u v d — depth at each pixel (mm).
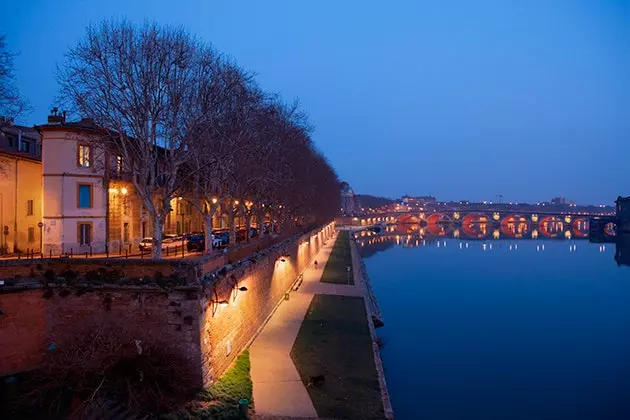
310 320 40375
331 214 128125
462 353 43500
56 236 40188
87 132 40969
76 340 21688
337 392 25906
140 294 22750
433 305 63594
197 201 38312
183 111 32625
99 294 22766
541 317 57875
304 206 68438
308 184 61750
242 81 39969
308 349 32469
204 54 34406
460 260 114562
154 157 32125
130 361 20891
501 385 36094
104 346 20969
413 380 36656
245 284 31859
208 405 21797
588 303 66500
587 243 164500
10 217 39938
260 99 44375
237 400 23219
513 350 44625
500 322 55031
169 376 21531
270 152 44281
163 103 31406
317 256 88875
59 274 22750
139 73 30203
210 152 34875
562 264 108375
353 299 50844
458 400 33000
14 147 45094
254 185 47219
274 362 29703
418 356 42281
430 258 118500
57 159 40156
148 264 22812
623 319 57094
